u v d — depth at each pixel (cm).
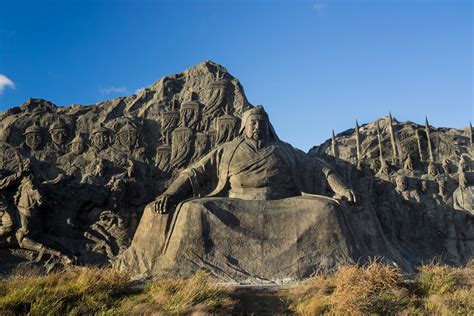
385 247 1468
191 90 1670
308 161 1548
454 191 1689
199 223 1302
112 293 1061
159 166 1542
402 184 1662
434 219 1636
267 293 1130
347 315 1002
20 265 1282
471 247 1611
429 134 1814
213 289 1064
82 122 1572
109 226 1414
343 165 1702
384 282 1102
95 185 1441
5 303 941
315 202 1364
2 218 1330
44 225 1365
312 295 1096
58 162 1488
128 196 1456
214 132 1582
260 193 1423
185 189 1440
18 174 1369
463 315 1027
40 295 990
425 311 1041
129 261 1312
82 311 966
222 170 1470
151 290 1063
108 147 1534
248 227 1323
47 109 1605
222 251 1292
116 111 1620
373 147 1791
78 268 1197
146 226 1357
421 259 1562
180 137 1566
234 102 1647
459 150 1791
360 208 1495
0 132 1500
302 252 1305
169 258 1279
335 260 1305
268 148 1479
